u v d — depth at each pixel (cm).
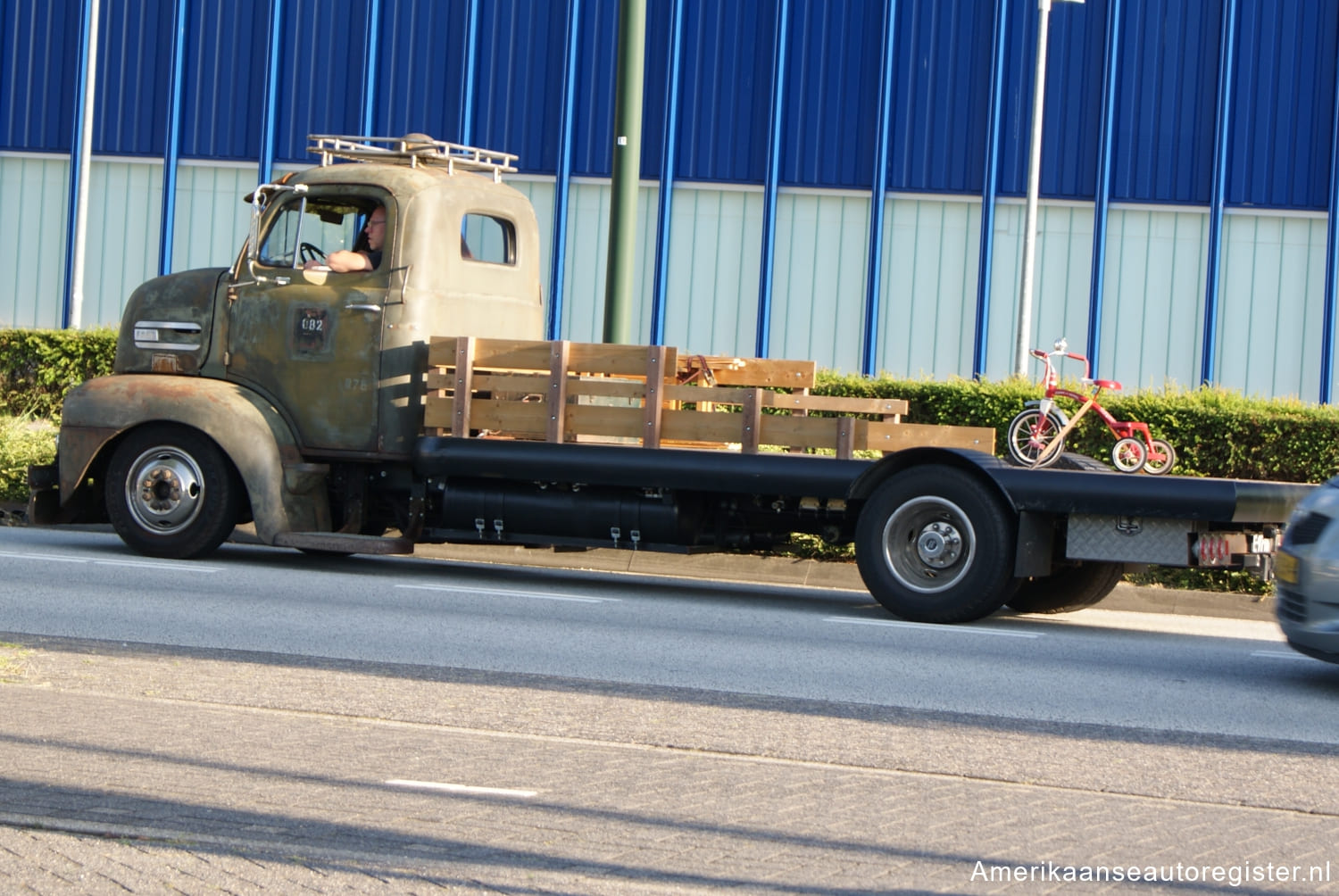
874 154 2852
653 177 2909
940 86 2836
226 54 3006
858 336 2884
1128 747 816
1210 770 766
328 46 2973
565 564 1762
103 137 3039
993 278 2841
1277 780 751
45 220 3064
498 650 1064
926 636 1219
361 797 629
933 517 1296
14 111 3050
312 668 959
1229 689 1025
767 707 888
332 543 1457
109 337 2531
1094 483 1240
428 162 1573
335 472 1530
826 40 2862
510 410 1452
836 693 949
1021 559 1259
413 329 1481
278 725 771
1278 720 915
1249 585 1636
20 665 913
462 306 1528
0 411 2475
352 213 1522
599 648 1092
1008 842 609
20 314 3073
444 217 1511
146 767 662
